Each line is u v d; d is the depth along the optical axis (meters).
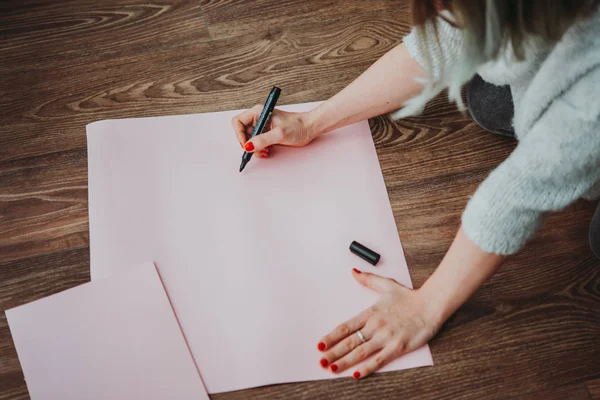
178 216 0.94
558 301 0.92
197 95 1.08
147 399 0.81
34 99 1.07
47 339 0.84
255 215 0.94
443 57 0.74
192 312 0.87
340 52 1.14
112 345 0.84
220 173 0.98
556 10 0.57
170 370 0.83
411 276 0.93
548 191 0.68
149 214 0.94
